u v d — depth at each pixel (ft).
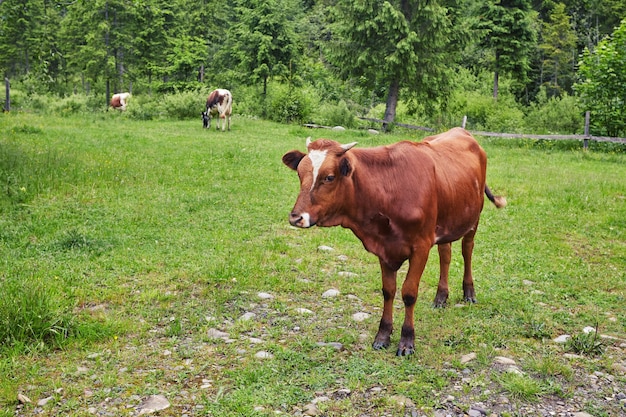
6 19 43.80
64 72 156.56
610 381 15.24
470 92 125.80
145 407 13.69
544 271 24.86
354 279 23.36
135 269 23.43
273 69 106.01
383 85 112.37
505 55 116.47
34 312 17.07
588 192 40.65
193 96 94.02
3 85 158.40
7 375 14.90
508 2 117.19
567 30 161.17
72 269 22.84
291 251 26.71
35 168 38.14
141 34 128.47
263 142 63.57
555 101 100.58
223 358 16.31
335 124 91.91
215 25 158.40
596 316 19.93
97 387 14.60
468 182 19.03
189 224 30.37
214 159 49.60
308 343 17.16
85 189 35.76
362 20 90.12
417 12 87.66
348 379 15.10
